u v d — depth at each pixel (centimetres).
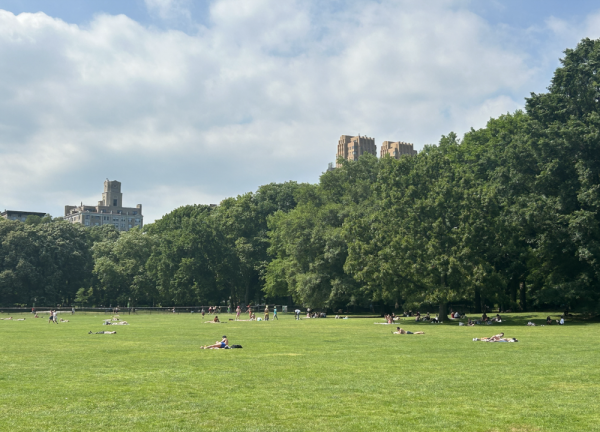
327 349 3161
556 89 6494
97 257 13925
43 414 1474
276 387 1862
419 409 1529
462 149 8569
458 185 6750
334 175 10625
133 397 1694
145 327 5750
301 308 11838
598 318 6309
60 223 14125
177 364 2456
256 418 1430
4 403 1608
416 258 6394
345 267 7175
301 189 10862
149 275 12662
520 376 2084
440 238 6350
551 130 6041
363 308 10706
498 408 1538
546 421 1390
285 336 4259
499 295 6412
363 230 7306
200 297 11819
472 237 6122
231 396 1709
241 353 2936
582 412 1484
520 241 6994
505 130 8075
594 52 6109
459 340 3803
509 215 6362
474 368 2308
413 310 8512
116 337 4197
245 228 12338
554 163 5994
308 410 1519
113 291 13388
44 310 11350
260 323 6681
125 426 1352
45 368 2327
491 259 6731
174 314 10556
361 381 1978
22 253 12681
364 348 3222
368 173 10288
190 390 1808
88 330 5197
